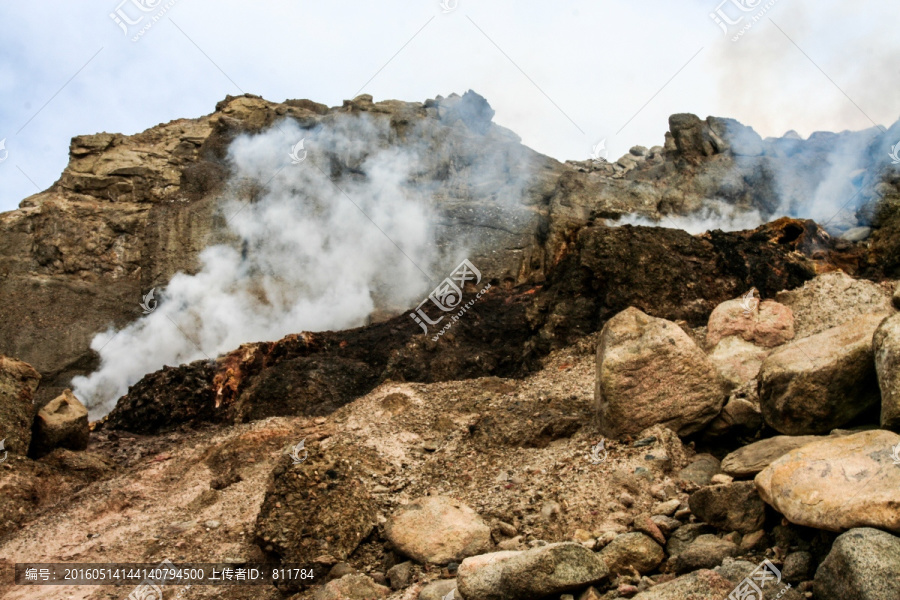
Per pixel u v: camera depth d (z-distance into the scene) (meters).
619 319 11.86
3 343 26.62
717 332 14.14
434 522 9.95
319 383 18.64
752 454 9.52
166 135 31.83
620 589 7.69
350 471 11.56
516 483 11.09
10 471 15.04
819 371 9.72
